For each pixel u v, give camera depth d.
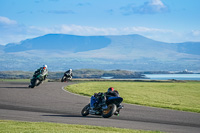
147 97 50.03
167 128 21.25
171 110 32.28
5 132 16.73
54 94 46.41
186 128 21.64
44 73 57.34
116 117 26.16
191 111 32.81
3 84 68.00
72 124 20.78
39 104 33.72
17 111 27.70
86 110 26.88
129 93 56.12
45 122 21.11
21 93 46.34
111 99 25.27
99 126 20.33
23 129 17.84
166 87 75.62
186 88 73.88
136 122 23.69
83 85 70.94
